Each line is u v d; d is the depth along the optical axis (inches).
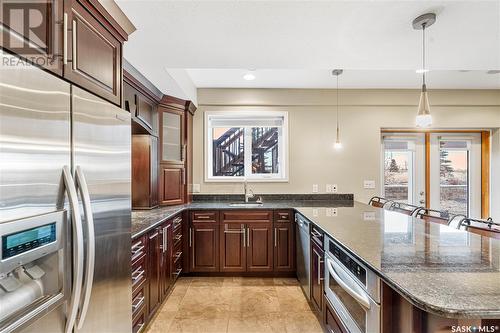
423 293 36.4
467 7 62.5
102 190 48.8
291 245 128.3
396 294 44.3
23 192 32.5
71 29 44.0
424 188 166.1
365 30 72.9
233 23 69.2
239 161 161.3
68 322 39.2
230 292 112.5
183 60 91.0
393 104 155.6
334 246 68.2
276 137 161.9
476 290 37.3
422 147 166.7
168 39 76.9
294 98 155.1
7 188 30.6
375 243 61.1
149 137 119.9
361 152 156.7
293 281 123.9
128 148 58.9
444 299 34.8
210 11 63.8
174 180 135.4
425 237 66.7
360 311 52.9
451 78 138.1
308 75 133.8
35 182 34.2
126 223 57.8
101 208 48.4
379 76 135.3
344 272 60.7
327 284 74.9
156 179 125.6
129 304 59.6
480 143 165.3
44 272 37.2
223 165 161.2
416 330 39.4
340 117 156.4
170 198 133.4
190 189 149.1
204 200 153.7
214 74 131.6
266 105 154.9
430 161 166.6
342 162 156.4
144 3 60.3
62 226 38.0
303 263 109.0
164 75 102.7
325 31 73.4
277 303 102.8
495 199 160.9
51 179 36.7
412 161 166.6
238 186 154.6
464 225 82.0
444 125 156.3
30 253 32.8
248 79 139.1
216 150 161.2
